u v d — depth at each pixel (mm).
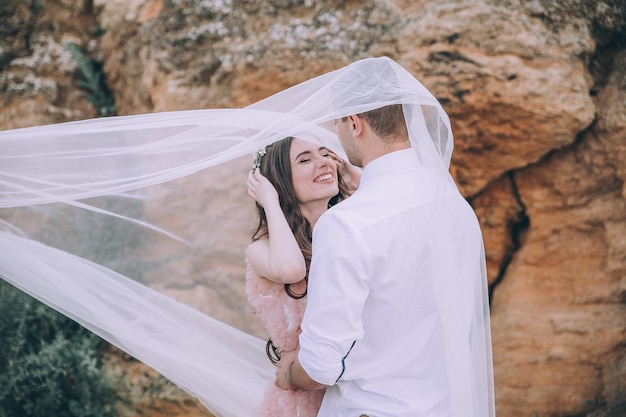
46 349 3883
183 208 2811
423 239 2008
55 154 2592
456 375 2006
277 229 2305
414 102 2098
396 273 1974
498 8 3916
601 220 3865
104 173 2596
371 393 2016
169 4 4586
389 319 2004
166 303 2791
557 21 3916
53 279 2633
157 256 2799
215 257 2857
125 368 3965
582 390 3811
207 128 2479
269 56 4238
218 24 4445
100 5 4922
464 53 3918
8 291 3984
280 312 2324
